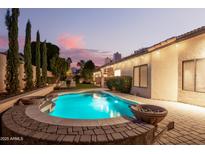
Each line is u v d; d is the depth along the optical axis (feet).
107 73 78.64
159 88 35.88
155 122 14.01
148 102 31.78
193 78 29.73
